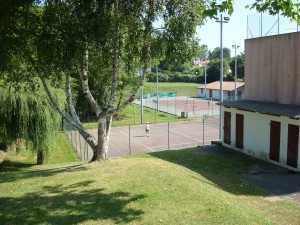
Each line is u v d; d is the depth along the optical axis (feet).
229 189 48.73
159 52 53.26
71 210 34.73
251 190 48.52
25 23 46.24
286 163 62.18
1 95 68.59
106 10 48.08
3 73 53.21
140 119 164.45
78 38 45.65
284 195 46.62
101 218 32.71
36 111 70.54
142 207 35.09
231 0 24.89
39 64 49.11
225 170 60.23
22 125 69.82
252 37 78.89
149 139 114.32
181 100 260.42
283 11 28.14
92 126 146.82
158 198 37.37
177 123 150.51
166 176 44.88
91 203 36.45
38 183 44.80
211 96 277.23
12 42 45.27
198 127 137.18
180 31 49.49
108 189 40.63
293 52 66.28
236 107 73.77
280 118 63.41
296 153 59.67
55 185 43.39
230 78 334.65
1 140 71.15
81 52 47.98
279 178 55.16
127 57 59.16
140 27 51.90
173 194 38.50
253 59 78.69
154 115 179.52
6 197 39.47
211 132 124.26
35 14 47.14
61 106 73.67
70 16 46.09
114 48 53.26
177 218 32.40
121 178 44.70
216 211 33.91
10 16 43.57
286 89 68.80
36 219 32.83
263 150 68.74
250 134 72.95
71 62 48.03
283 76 69.41
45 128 71.51
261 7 28.22
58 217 33.17
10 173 54.19
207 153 75.36
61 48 44.42
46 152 74.90
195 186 41.91
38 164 79.82
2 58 45.96
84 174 47.70
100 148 57.31
